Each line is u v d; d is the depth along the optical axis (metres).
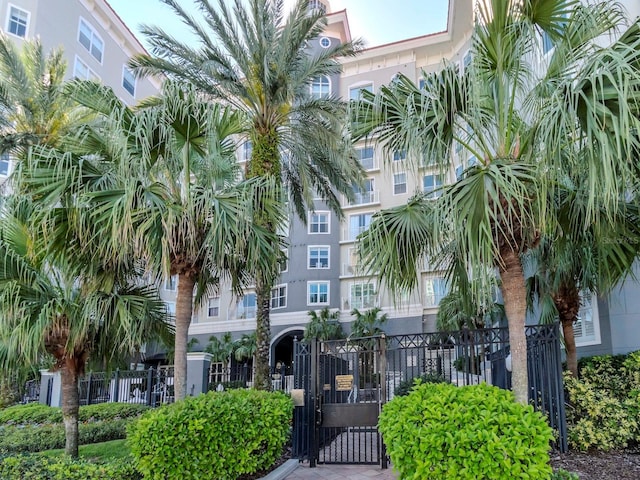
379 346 6.54
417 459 3.33
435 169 5.01
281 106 9.88
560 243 5.26
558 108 3.46
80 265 5.63
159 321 6.68
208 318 28.75
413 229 4.79
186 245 5.62
